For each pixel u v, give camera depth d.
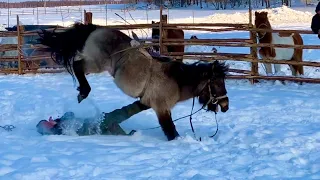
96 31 6.84
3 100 10.22
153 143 6.78
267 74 12.61
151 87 6.70
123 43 6.73
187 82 6.76
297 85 11.86
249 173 5.38
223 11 51.47
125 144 6.75
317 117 8.32
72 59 6.89
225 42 12.66
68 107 9.23
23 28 14.85
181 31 13.68
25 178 5.20
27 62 15.16
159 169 5.54
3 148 6.40
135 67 6.68
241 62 15.09
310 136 6.91
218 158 5.99
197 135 7.30
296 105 9.37
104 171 5.48
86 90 6.89
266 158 5.93
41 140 6.86
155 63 6.73
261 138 6.92
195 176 5.25
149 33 22.80
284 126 7.69
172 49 13.59
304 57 15.94
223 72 6.77
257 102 9.74
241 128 7.58
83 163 5.77
